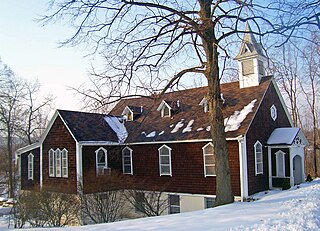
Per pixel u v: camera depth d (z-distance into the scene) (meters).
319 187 19.95
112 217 21.45
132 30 13.52
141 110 30.16
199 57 15.70
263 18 12.32
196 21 14.23
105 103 13.45
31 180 28.17
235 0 12.52
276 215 10.20
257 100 23.27
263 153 23.25
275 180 23.41
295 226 8.09
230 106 23.94
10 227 19.27
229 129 21.83
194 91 28.05
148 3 13.41
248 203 14.20
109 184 23.06
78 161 23.78
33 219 18.67
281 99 26.33
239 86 25.72
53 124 26.12
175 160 23.86
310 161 46.88
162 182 24.42
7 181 43.50
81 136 24.56
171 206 24.03
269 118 24.52
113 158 26.17
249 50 24.70
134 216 23.55
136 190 24.38
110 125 28.05
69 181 24.28
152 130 26.38
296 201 13.59
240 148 20.78
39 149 27.52
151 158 25.25
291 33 10.76
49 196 19.38
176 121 25.86
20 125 42.88
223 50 13.62
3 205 30.20
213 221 9.95
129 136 27.05
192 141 22.89
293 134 23.58
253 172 21.73
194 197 22.70
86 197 21.36
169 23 13.58
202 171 22.45
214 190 21.75
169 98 27.73
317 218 9.28
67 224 19.95
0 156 46.47
